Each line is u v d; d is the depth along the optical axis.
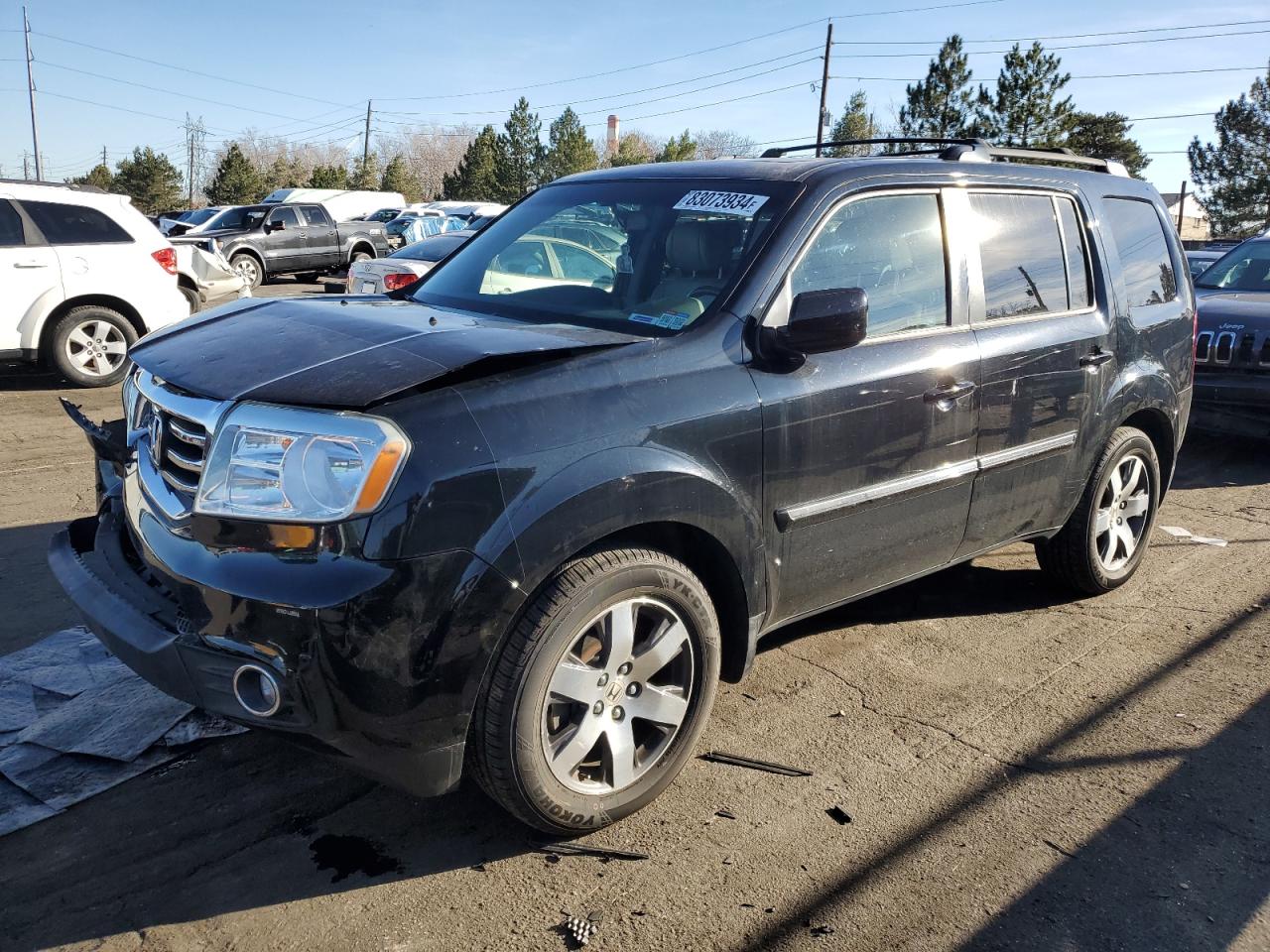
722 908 2.60
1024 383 3.90
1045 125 40.09
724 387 2.96
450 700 2.45
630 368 2.81
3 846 2.75
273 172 74.38
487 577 2.44
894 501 3.48
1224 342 7.38
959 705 3.71
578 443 2.62
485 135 64.19
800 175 3.45
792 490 3.15
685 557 3.10
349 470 2.33
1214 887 2.74
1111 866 2.81
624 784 2.87
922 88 40.94
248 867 2.71
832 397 3.20
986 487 3.86
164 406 2.66
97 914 2.51
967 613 4.59
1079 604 4.73
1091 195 4.49
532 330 2.93
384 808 2.98
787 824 2.96
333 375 2.51
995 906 2.63
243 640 2.35
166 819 2.89
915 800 3.10
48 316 9.20
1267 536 5.84
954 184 3.80
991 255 3.90
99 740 3.22
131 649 2.57
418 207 35.34
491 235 4.07
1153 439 5.03
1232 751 3.43
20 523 5.36
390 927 2.50
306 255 24.48
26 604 4.25
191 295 11.66
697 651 2.97
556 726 2.73
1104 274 4.43
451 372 2.50
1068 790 3.17
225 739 3.30
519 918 2.54
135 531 2.77
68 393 9.34
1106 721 3.61
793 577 3.26
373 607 2.30
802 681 3.87
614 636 2.75
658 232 3.48
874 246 3.48
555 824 2.76
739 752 3.35
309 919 2.52
